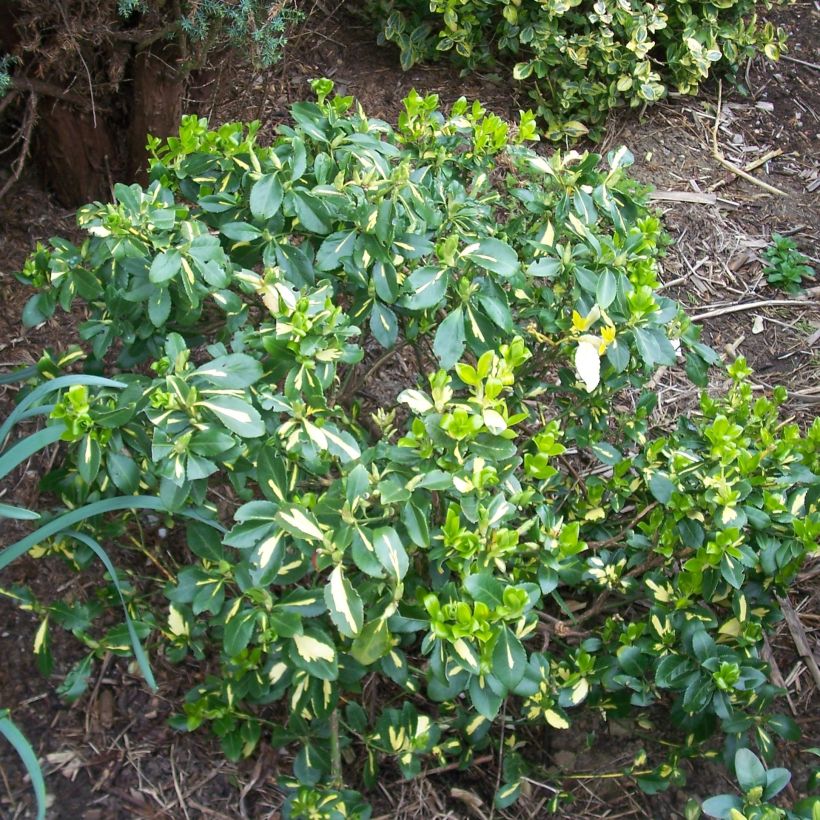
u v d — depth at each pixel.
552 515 2.10
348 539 1.76
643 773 2.24
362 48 4.31
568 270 2.21
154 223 2.01
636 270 2.20
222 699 2.20
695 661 2.10
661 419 3.22
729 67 4.53
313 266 2.31
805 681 2.54
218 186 2.30
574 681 2.15
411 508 1.81
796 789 2.33
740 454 2.04
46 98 3.07
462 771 2.38
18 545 1.84
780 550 2.09
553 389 2.47
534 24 4.02
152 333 2.28
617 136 4.23
